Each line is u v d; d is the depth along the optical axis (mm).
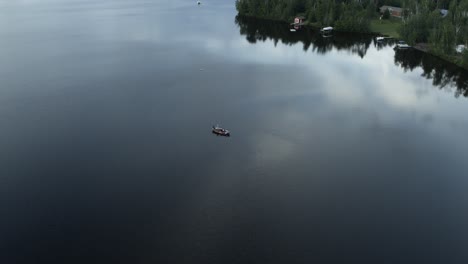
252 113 161250
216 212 106500
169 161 127625
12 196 110125
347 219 105688
